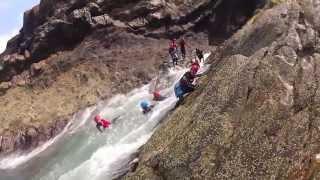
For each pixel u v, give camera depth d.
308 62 21.95
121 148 34.19
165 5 50.31
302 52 22.78
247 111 21.47
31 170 39.78
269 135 20.23
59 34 52.53
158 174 22.00
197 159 21.11
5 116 47.72
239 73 23.00
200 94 25.50
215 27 48.88
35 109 47.16
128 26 50.31
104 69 47.91
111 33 50.38
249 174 19.61
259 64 22.66
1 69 55.47
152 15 49.94
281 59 22.23
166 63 44.09
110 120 39.56
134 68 46.50
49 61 51.94
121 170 30.52
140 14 50.47
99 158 34.16
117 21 50.78
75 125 43.50
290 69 21.92
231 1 47.81
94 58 49.50
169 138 24.06
